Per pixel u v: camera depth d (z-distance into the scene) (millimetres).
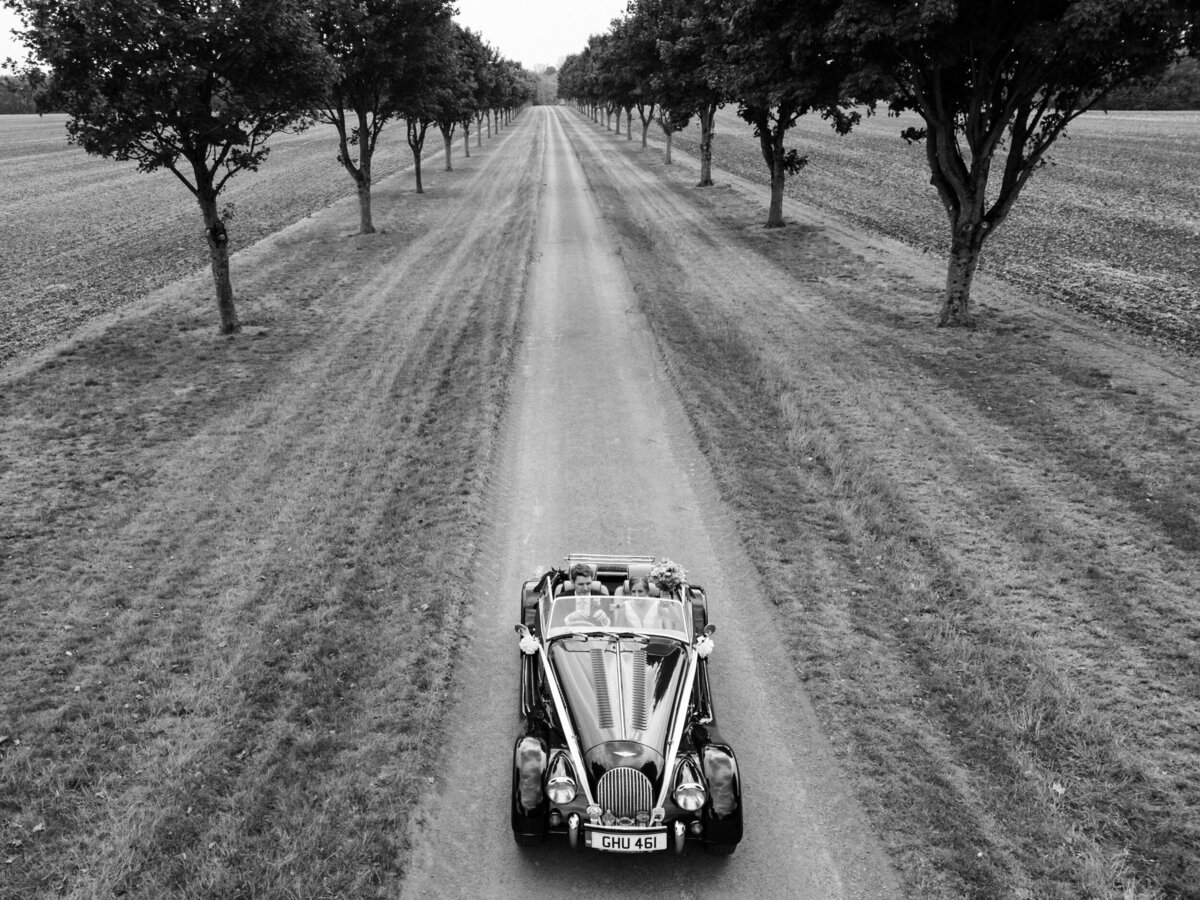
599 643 7973
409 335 22562
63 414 17016
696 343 21844
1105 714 8414
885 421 16500
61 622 10078
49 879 6504
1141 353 20094
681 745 7305
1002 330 22250
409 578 11070
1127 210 42875
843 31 18484
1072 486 13672
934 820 7199
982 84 19891
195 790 7410
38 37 18234
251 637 9719
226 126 20250
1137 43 17094
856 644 9750
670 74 48438
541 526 12805
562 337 23078
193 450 15250
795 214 42219
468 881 6684
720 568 11609
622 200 48688
